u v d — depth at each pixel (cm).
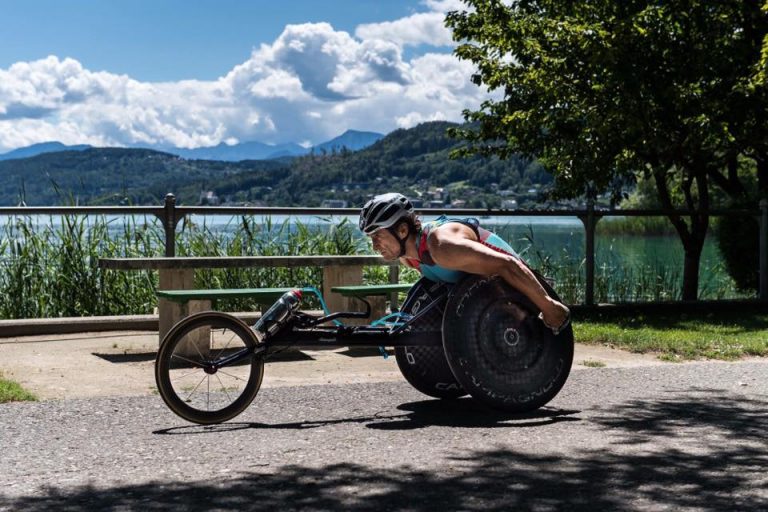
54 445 500
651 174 1479
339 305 947
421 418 582
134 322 1027
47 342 939
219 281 1163
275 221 1211
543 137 1498
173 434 530
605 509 386
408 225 607
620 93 1338
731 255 1569
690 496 405
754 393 675
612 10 1373
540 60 1451
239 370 750
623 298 1412
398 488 415
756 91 1367
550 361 604
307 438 521
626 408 614
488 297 594
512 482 426
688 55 1361
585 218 1292
